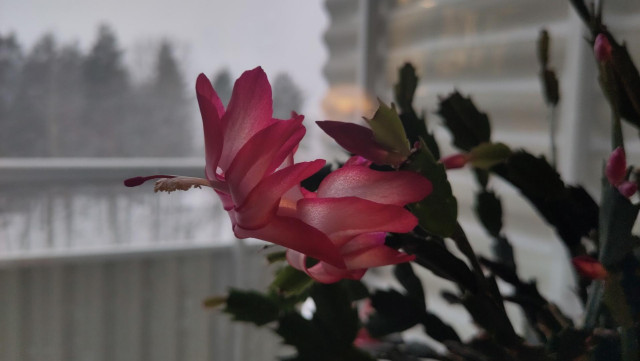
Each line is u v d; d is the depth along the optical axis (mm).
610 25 444
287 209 194
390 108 208
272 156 187
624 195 205
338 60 805
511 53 546
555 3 497
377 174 191
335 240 191
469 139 254
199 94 194
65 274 804
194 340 857
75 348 820
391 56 716
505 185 563
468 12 594
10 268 780
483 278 219
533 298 246
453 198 209
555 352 212
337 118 805
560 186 232
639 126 234
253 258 838
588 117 469
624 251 206
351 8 771
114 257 803
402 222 186
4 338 792
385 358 240
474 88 594
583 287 250
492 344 221
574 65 472
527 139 540
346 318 228
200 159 836
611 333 212
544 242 530
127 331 836
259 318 237
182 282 843
